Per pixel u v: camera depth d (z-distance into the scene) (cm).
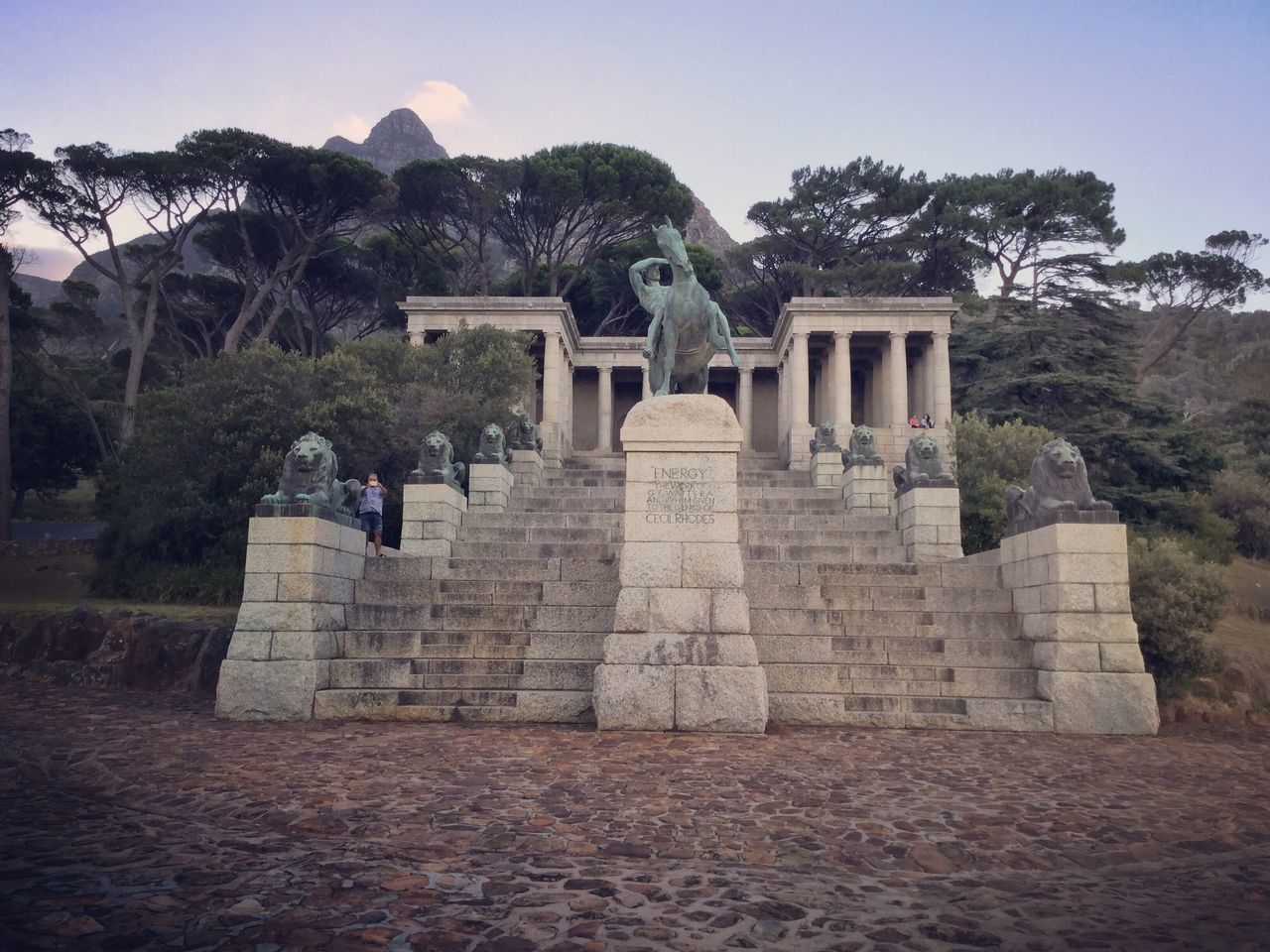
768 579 1445
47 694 1356
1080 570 1166
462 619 1286
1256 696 1402
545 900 496
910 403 4212
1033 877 558
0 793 724
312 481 1242
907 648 1238
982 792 776
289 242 3978
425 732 1023
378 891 507
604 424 4094
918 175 5019
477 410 2489
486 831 629
